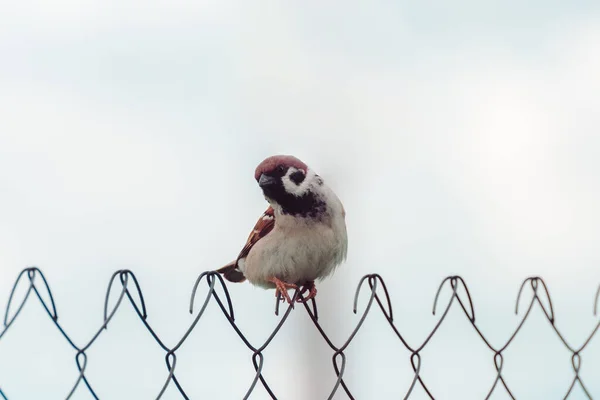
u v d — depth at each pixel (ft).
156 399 14.66
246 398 15.14
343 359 16.08
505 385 19.20
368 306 15.89
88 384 16.10
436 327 17.40
